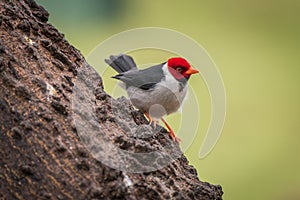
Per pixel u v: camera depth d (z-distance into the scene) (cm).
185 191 780
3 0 799
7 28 773
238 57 2161
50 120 702
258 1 2436
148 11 2272
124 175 696
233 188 1627
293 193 1609
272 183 1667
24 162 671
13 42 764
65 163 678
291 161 1745
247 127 1880
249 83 2070
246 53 2194
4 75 710
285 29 2348
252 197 1609
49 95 735
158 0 2327
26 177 666
